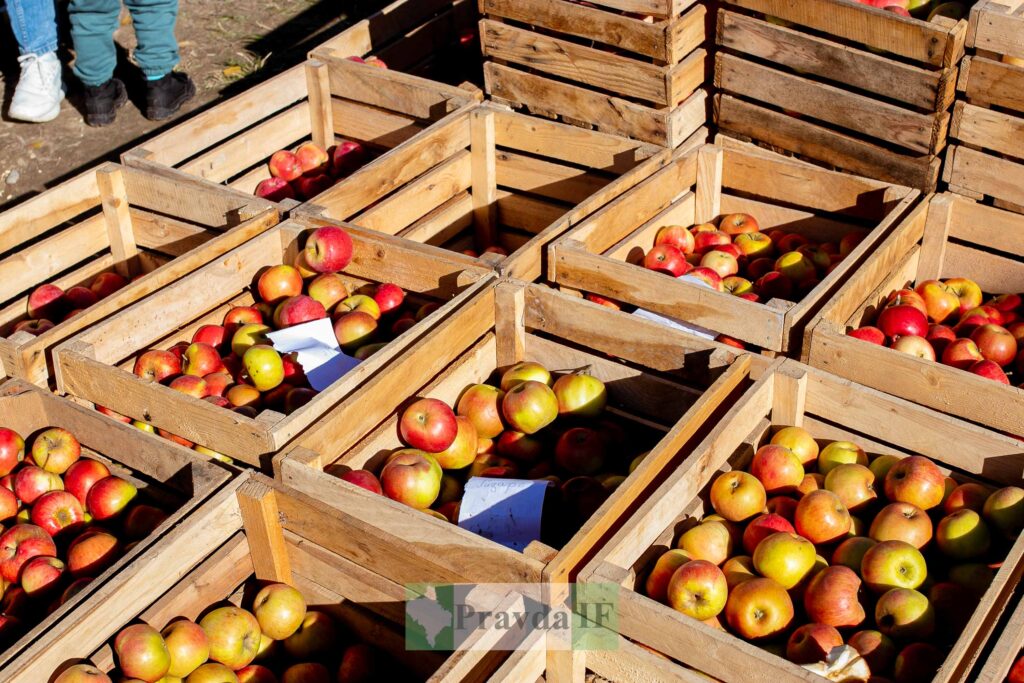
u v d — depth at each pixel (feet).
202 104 11.55
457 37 10.44
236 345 6.98
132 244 8.24
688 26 7.87
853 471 6.10
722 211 8.34
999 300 7.59
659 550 5.77
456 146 8.41
